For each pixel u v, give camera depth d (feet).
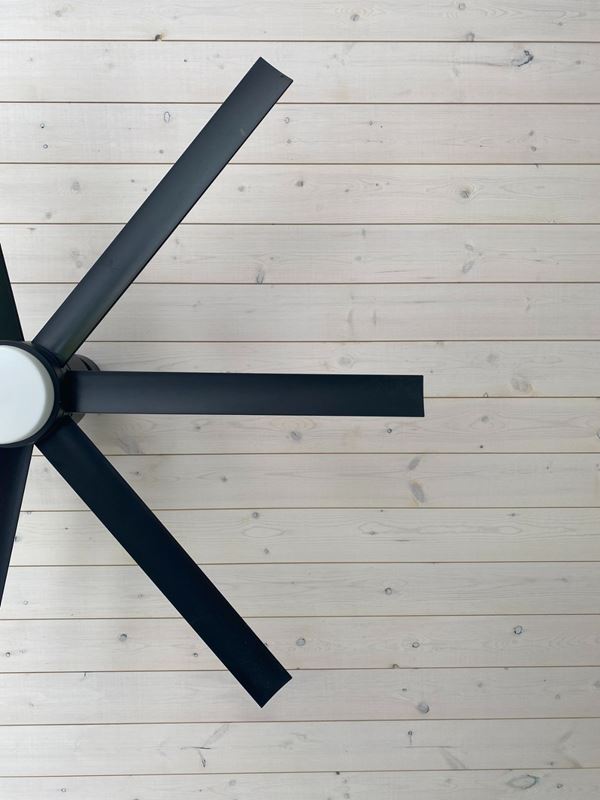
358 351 4.46
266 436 4.49
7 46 4.33
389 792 4.67
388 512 4.54
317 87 4.38
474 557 4.56
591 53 4.40
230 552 4.52
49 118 4.36
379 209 4.43
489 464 4.51
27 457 3.46
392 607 4.58
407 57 4.38
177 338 4.42
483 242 4.45
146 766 4.62
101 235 4.40
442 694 4.63
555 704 4.63
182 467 4.49
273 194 4.41
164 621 4.57
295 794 4.66
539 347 4.48
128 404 3.28
